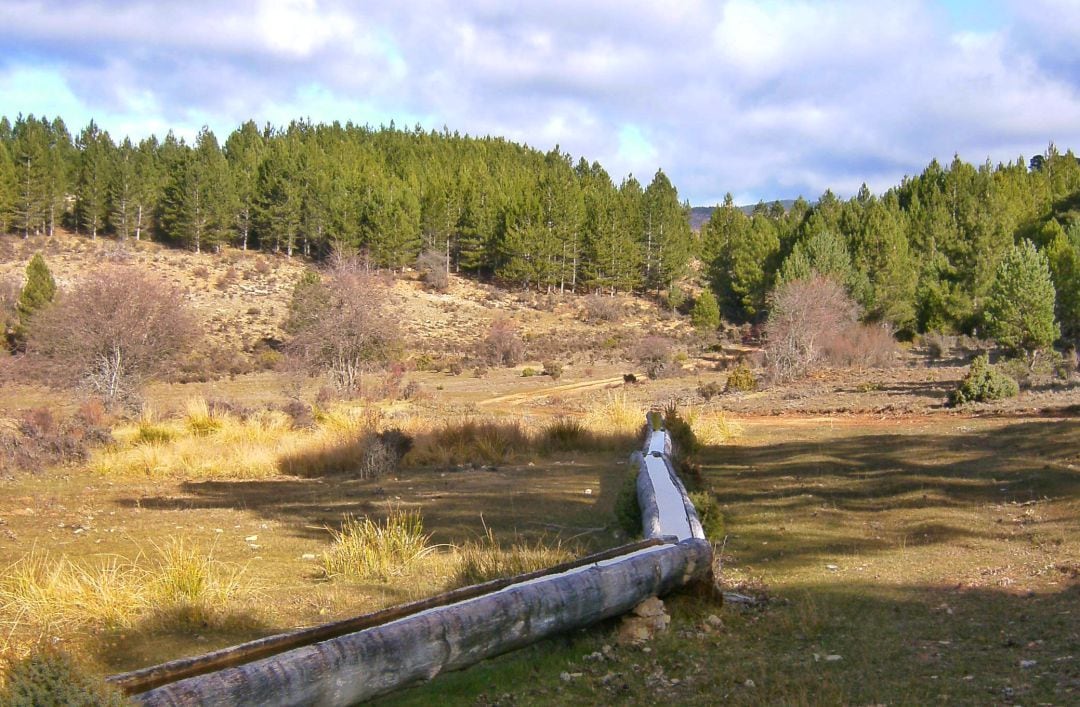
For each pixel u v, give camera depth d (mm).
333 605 6012
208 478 13508
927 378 29938
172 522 9500
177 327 25594
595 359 52344
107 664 4801
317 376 33406
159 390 35594
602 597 4949
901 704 4117
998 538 7730
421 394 31656
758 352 45781
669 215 76000
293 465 14109
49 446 14898
